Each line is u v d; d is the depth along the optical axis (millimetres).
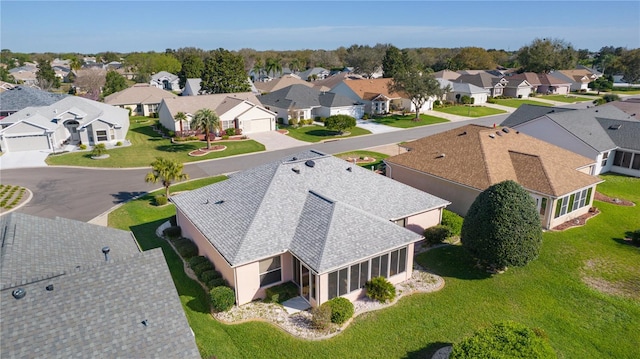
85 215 31203
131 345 11648
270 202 22031
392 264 20875
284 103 71062
